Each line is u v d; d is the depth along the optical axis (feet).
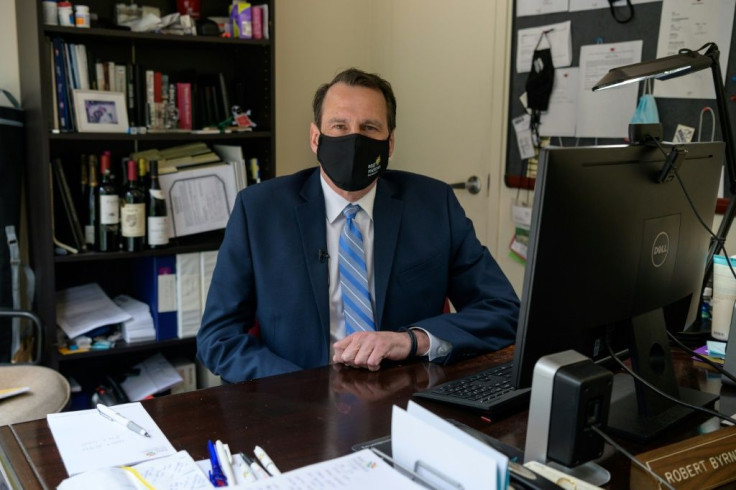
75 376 10.08
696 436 3.46
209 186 9.77
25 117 9.27
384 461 3.11
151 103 9.52
